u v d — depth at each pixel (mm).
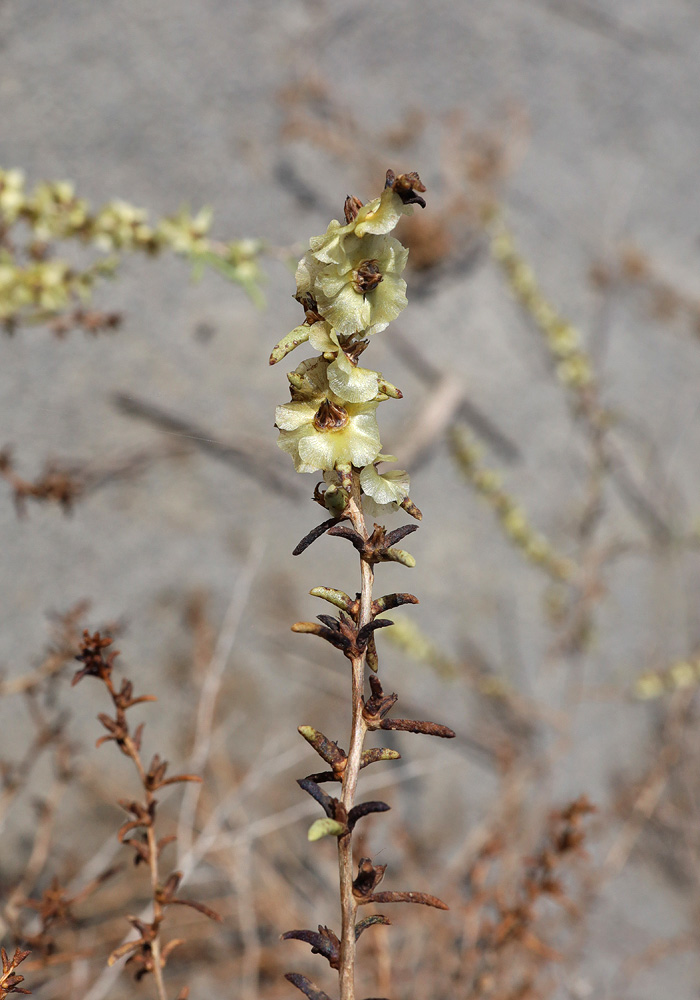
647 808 938
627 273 1248
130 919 315
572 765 1087
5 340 902
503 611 1095
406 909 766
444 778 1024
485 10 1188
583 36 1257
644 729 1138
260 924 867
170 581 959
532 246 1209
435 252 1111
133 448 955
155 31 998
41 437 910
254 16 1055
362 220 270
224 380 1001
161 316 973
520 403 1144
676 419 1248
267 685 974
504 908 490
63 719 662
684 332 1277
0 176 551
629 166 1283
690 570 1208
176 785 896
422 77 1151
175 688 937
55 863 827
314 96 1081
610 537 1159
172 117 1000
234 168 1029
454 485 1090
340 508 275
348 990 275
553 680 1096
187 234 574
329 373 272
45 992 702
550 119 1236
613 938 1008
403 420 1071
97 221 564
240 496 1002
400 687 1036
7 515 894
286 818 920
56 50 949
